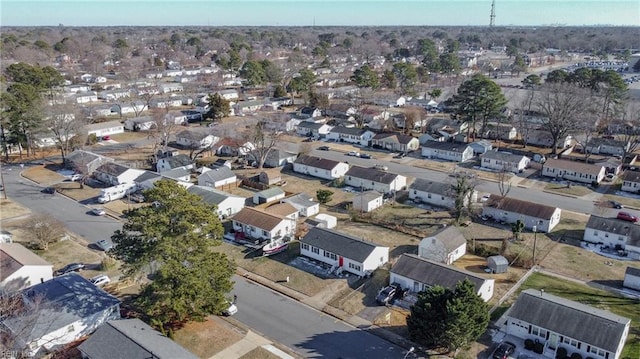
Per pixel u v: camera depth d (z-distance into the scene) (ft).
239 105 474.08
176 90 570.87
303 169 302.86
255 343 144.66
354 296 169.78
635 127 327.88
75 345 140.46
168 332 142.20
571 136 351.67
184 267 142.31
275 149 327.06
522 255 197.57
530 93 424.46
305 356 138.92
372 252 182.50
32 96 326.44
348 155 342.85
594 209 246.27
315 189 276.21
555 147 334.24
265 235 209.87
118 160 325.21
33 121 319.47
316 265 190.90
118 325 135.74
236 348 142.10
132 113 467.52
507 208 229.86
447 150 331.77
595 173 281.13
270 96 542.57
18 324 134.92
